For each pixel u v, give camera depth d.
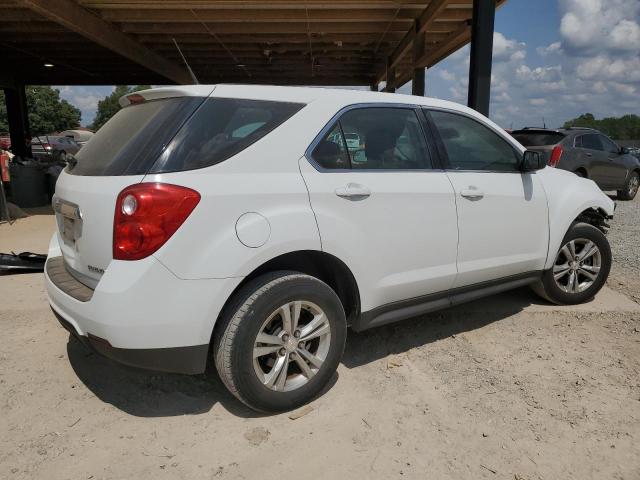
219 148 2.61
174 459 2.45
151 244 2.36
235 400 2.97
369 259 3.05
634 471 2.39
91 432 2.66
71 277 2.88
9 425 2.70
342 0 8.77
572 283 4.43
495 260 3.76
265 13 9.70
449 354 3.58
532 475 2.36
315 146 2.90
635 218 9.35
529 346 3.70
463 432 2.68
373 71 16.77
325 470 2.38
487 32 6.74
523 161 3.89
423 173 3.35
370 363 3.44
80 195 2.67
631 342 3.77
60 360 3.43
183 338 2.46
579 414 2.84
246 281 2.72
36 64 15.40
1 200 8.45
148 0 8.61
